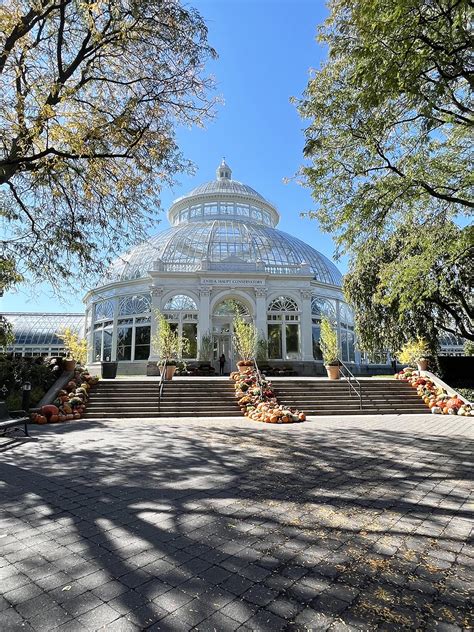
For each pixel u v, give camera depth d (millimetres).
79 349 18516
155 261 29375
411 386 16734
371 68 5930
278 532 3906
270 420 11984
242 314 29188
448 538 3799
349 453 7570
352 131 7965
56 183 10789
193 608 2623
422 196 9078
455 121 7594
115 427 10969
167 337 18188
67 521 4176
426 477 5914
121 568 3172
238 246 32188
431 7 5738
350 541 3713
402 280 10852
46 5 8695
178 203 41062
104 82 11180
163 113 10938
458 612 2611
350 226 9094
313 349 29516
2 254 11453
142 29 9273
